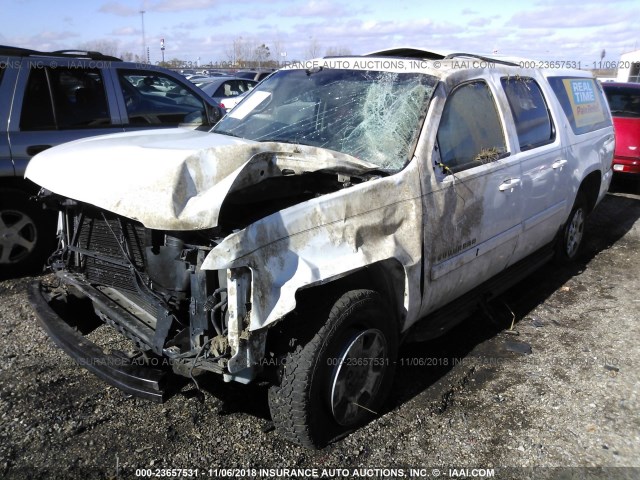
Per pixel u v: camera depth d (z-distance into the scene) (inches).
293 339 108.2
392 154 131.7
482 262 152.6
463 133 145.3
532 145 174.7
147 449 114.7
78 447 114.4
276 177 116.7
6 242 200.1
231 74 778.8
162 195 99.8
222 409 129.0
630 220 317.7
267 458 113.6
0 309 176.9
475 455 117.7
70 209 132.6
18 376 138.7
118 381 105.9
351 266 109.9
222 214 114.0
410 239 124.3
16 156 196.4
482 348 164.4
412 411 131.6
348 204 112.3
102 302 122.6
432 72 145.5
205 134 151.6
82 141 142.7
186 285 106.3
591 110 228.7
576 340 171.3
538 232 184.4
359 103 148.1
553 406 136.0
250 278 99.4
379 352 123.8
